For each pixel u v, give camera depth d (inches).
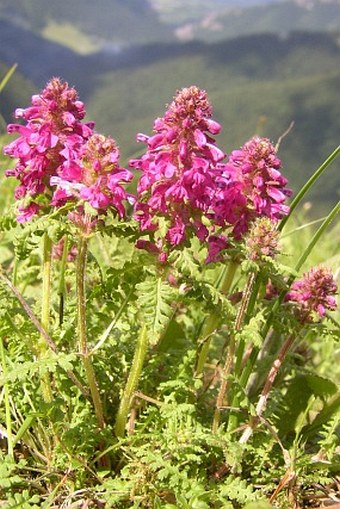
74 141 15.5
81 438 16.0
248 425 16.8
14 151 15.6
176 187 15.1
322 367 21.2
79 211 15.1
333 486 17.3
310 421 18.2
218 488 15.9
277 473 16.6
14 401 16.7
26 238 14.9
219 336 19.6
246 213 16.4
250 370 16.7
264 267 15.9
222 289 17.0
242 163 16.4
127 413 16.6
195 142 15.3
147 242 15.7
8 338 18.3
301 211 33.0
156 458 15.3
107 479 16.0
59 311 17.8
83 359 15.9
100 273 16.4
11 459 15.1
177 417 16.6
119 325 16.8
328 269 16.4
